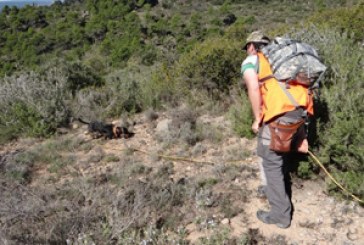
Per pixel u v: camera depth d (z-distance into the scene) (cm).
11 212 337
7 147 564
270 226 336
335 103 392
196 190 388
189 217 352
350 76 421
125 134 546
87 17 8956
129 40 5419
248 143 481
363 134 356
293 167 389
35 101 635
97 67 2091
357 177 356
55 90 663
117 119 641
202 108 603
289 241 317
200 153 472
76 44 6519
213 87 637
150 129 571
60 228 319
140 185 394
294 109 301
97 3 9550
